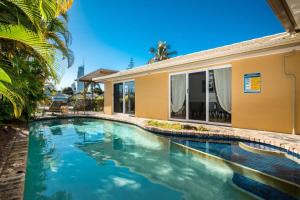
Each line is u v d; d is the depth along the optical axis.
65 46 7.98
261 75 7.46
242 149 5.87
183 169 4.80
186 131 7.25
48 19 3.47
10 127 8.10
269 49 6.95
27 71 6.79
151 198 3.49
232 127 8.22
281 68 6.96
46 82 9.84
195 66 9.62
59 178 4.33
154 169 4.83
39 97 10.28
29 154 6.05
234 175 4.44
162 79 11.43
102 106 20.14
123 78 14.42
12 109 7.60
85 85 21.75
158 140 7.68
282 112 6.92
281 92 6.96
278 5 4.12
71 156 5.87
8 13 3.92
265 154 5.34
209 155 5.31
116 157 5.76
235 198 3.44
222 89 8.74
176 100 10.70
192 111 9.91
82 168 4.92
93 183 4.10
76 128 10.83
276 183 3.82
